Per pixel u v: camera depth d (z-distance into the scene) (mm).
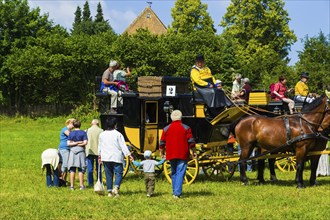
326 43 43281
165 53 53969
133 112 16391
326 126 14617
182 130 12664
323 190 14227
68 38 55188
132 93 16484
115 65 17266
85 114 53375
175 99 17047
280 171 19734
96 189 13289
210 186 15164
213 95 15789
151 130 16578
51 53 54000
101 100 17750
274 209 11578
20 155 26547
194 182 15977
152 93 16484
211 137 16109
